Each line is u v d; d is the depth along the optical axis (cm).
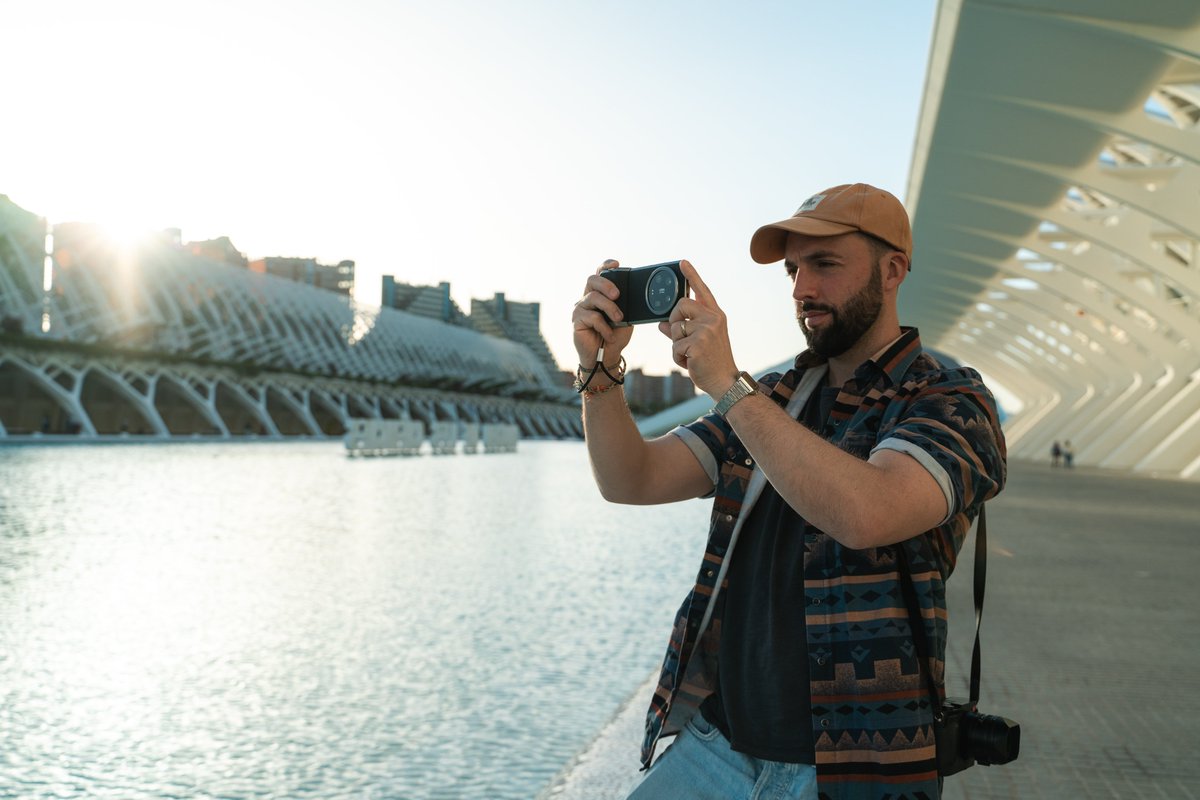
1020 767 372
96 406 6200
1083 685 495
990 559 979
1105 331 4106
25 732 445
